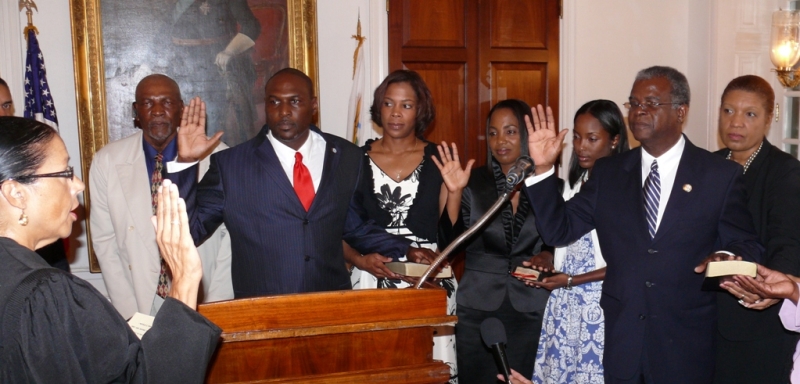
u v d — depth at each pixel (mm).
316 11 4113
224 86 4000
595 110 2814
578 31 4680
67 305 1249
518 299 2885
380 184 2939
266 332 1657
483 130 4570
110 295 2889
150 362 1324
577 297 2568
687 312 2215
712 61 4625
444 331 2980
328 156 2566
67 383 1223
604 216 2350
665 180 2303
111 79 3809
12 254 1287
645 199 2293
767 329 2529
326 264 2471
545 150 2305
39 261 1306
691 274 2211
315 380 1707
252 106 4047
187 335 1369
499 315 2902
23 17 3723
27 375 1206
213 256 2889
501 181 2938
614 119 2809
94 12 3732
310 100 2539
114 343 1269
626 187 2330
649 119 2227
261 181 2441
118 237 2873
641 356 2217
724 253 2000
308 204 2494
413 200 2922
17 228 1340
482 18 4523
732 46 4629
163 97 2891
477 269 2947
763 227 2541
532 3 4609
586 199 2438
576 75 4688
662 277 2209
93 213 2936
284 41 4070
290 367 1711
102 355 1260
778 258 2371
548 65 4660
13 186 1324
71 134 3836
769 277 1919
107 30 3787
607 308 2324
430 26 4422
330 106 4234
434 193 2951
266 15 4035
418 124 3051
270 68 4059
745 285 1916
